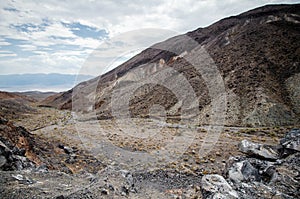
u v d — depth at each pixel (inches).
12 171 317.4
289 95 1391.5
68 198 250.4
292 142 402.3
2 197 237.9
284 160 370.9
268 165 364.8
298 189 290.7
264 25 2210.9
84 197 258.2
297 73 1517.0
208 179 303.9
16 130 521.7
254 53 1822.1
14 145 416.2
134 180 393.1
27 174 317.1
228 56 1959.9
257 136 819.4
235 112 1249.4
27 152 438.6
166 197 329.4
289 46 1786.4
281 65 1649.9
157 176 417.1
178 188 369.1
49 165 430.6
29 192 254.4
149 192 345.7
